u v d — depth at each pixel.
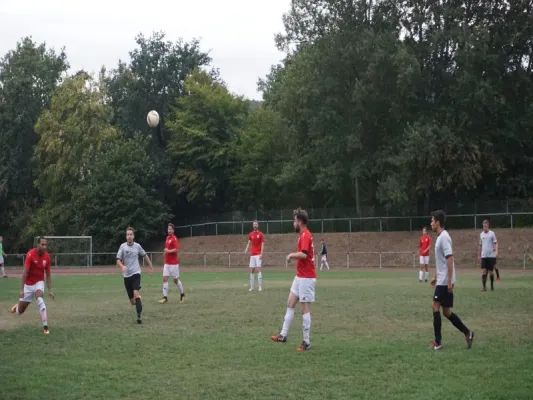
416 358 10.26
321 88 50.62
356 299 19.53
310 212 57.97
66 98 62.41
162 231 63.41
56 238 55.72
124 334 13.20
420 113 49.91
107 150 62.84
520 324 13.85
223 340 12.21
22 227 64.38
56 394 8.37
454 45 47.88
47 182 61.78
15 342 12.39
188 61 72.81
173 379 9.06
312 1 52.00
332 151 50.72
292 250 53.38
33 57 69.75
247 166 63.44
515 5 50.50
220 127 65.62
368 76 47.59
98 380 9.08
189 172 64.50
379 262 48.22
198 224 63.59
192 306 18.30
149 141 67.69
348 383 8.72
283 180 56.59
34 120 68.31
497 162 48.75
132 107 71.25
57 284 30.39
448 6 50.12
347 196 60.66
